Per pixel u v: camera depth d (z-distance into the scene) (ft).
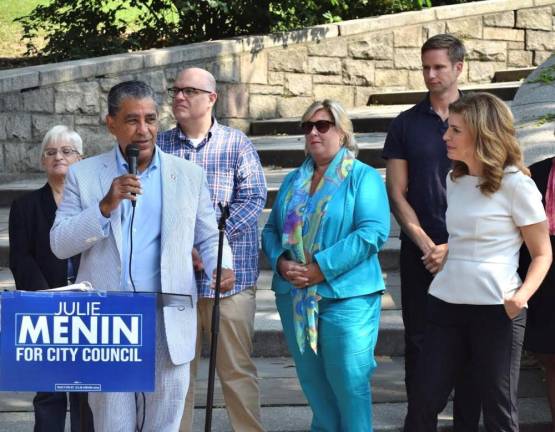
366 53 39.52
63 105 32.30
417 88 40.78
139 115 12.90
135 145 12.44
